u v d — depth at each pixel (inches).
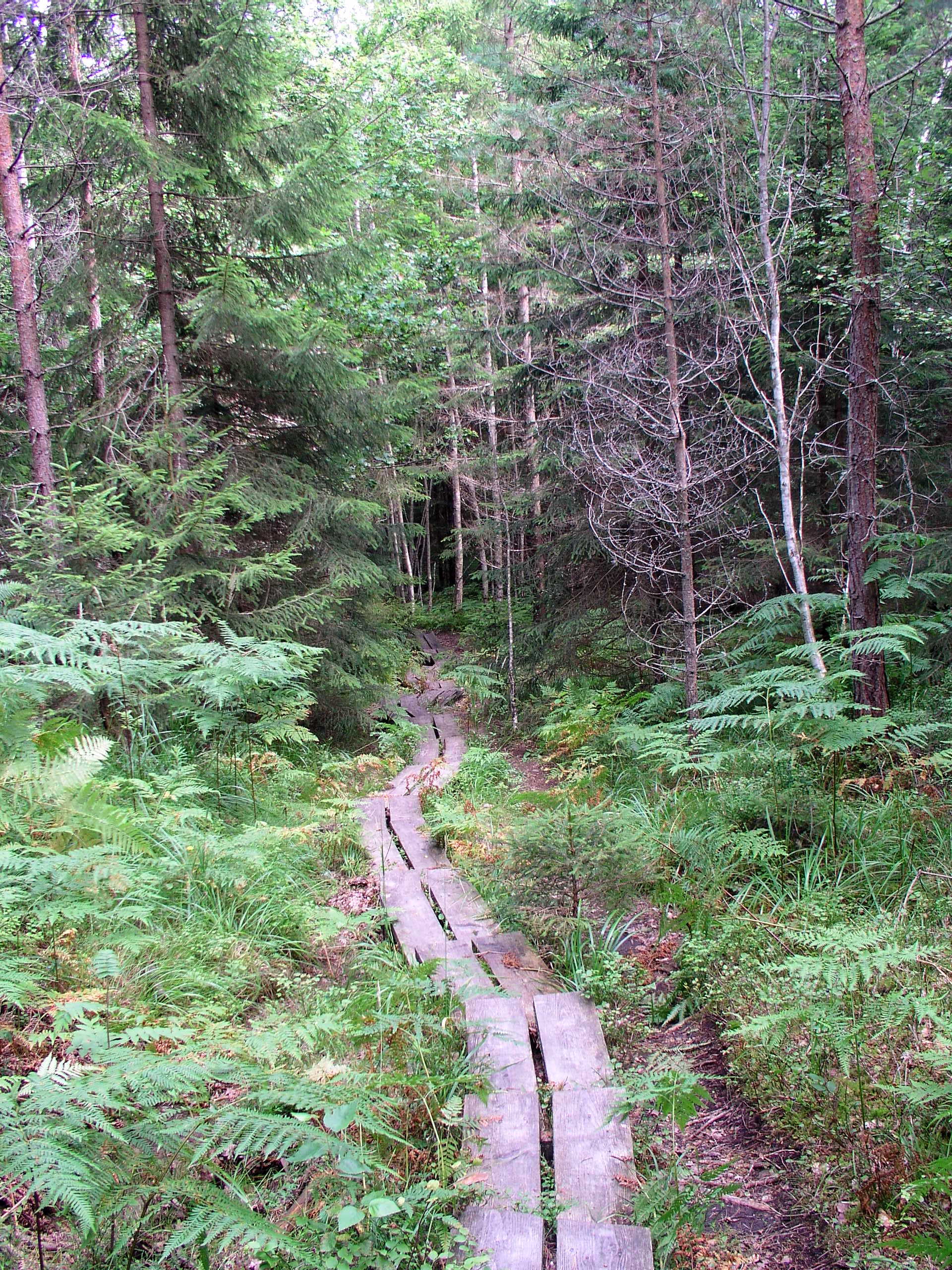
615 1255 88.0
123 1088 79.7
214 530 280.1
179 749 228.5
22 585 221.9
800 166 346.9
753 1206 102.0
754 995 136.9
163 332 323.6
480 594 1017.5
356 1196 86.4
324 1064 100.4
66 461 282.8
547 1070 123.3
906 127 284.0
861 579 252.5
